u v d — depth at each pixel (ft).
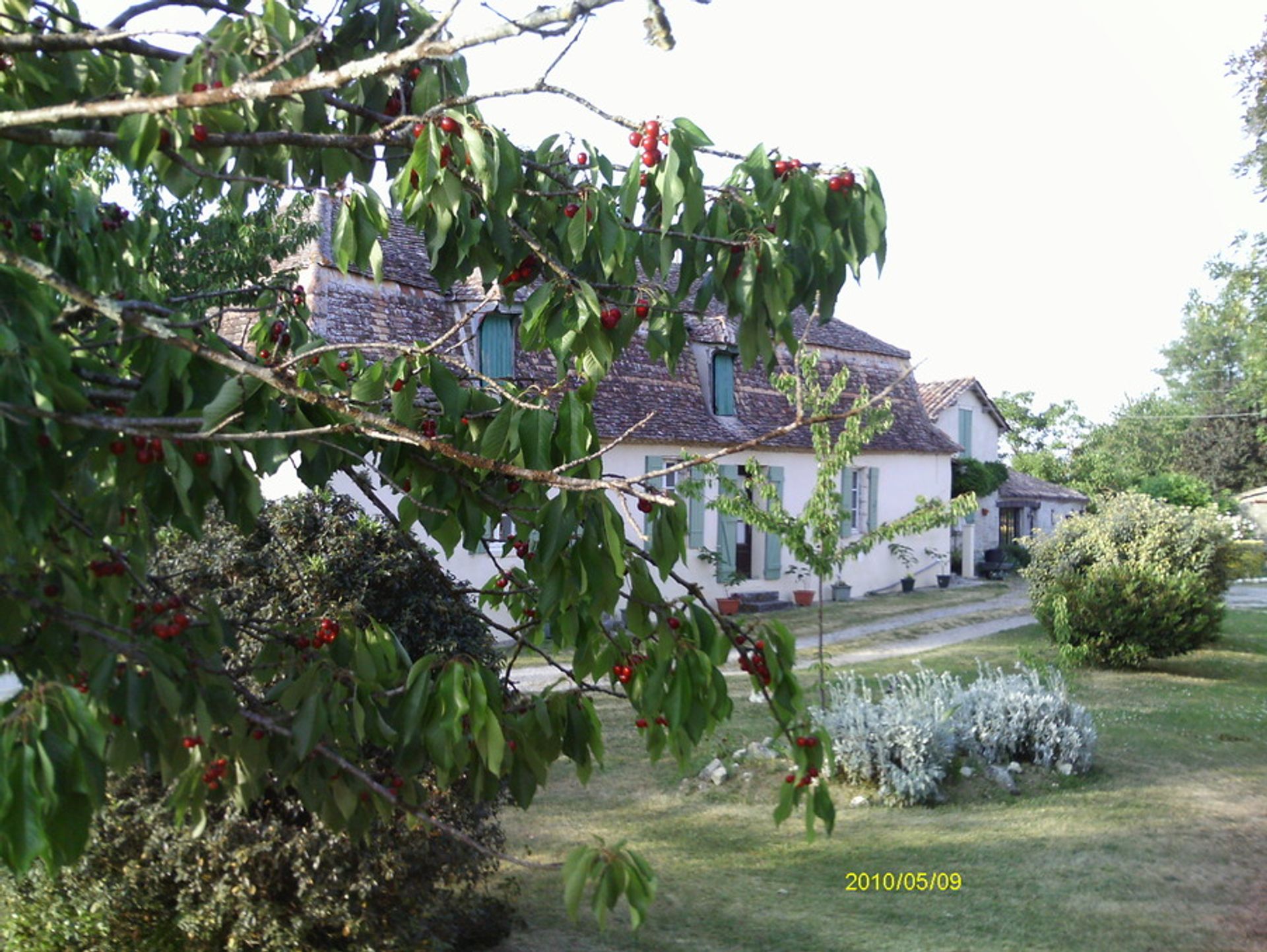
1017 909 22.89
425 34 6.29
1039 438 159.33
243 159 10.09
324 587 17.98
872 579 83.46
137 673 7.86
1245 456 164.96
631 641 9.99
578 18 6.15
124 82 9.74
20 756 5.82
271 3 9.46
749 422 67.26
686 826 28.43
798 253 10.46
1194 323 181.98
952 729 32.22
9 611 7.94
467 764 9.76
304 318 11.82
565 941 21.13
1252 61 61.31
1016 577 104.47
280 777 9.23
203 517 8.05
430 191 9.13
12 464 6.38
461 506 9.82
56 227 10.50
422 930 17.99
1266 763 34.91
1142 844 26.96
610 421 57.82
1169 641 50.39
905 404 86.99
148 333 7.39
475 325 47.37
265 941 16.75
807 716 10.47
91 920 17.49
